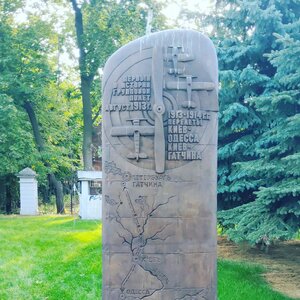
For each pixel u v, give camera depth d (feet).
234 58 26.50
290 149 21.01
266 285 21.13
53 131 68.44
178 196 13.71
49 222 44.21
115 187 13.73
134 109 13.65
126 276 13.66
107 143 13.75
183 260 13.71
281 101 20.43
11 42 57.67
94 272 22.70
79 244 30.17
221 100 26.22
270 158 21.97
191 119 13.74
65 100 74.64
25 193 58.34
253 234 20.12
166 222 13.67
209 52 13.85
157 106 13.57
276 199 20.10
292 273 23.67
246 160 26.61
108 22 57.06
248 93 25.72
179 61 13.73
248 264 25.45
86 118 61.21
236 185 25.39
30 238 32.99
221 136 26.89
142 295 13.65
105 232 13.76
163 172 13.65
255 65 27.07
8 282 21.65
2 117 52.54
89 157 61.00
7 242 31.45
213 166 13.92
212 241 13.92
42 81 58.95
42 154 61.67
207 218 13.87
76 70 64.08
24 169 58.75
